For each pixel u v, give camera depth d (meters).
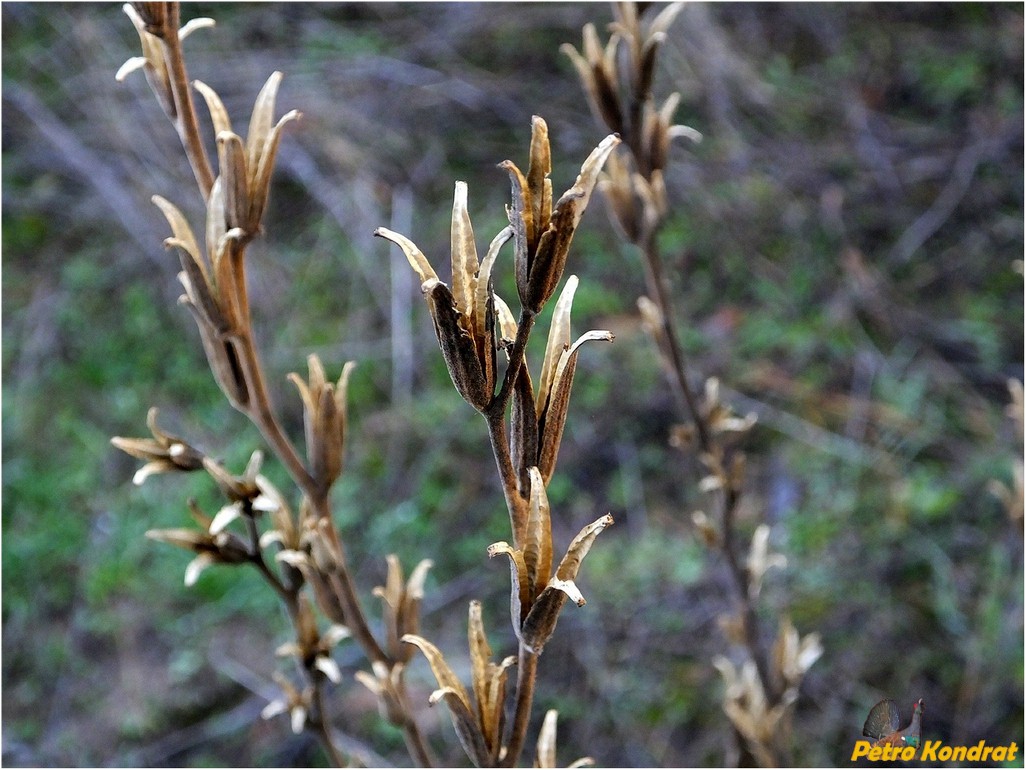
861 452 4.21
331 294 4.96
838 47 5.73
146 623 4.05
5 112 5.35
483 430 4.43
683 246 4.98
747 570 2.12
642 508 4.19
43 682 3.93
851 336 4.64
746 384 4.54
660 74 5.38
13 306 5.04
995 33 5.57
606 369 4.57
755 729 2.12
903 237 4.96
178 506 4.29
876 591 3.77
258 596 4.02
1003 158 5.10
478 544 4.12
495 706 1.07
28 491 4.41
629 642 3.79
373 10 5.75
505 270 4.85
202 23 1.29
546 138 0.84
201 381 4.75
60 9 5.46
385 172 5.27
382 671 1.53
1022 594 3.48
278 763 3.55
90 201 5.23
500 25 5.70
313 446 1.44
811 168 5.21
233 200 1.28
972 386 4.42
